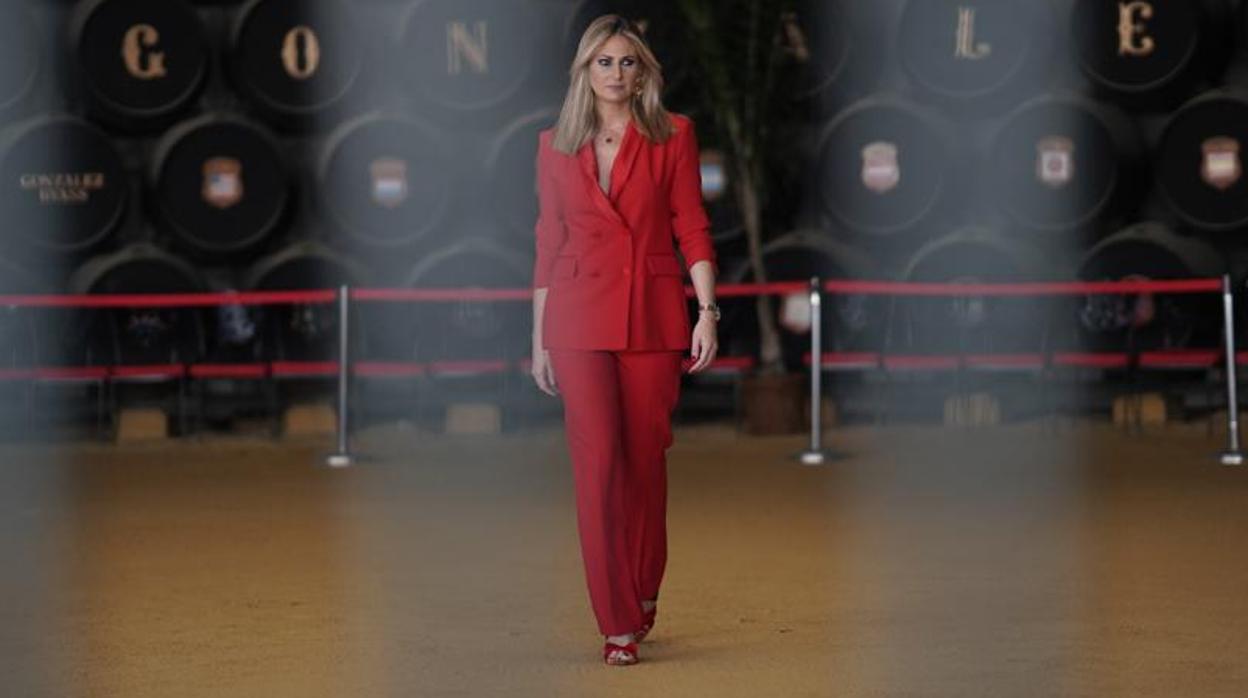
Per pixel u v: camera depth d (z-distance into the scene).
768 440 30.30
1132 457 27.55
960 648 14.56
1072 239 33.03
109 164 32.47
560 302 14.34
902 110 32.56
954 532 20.61
